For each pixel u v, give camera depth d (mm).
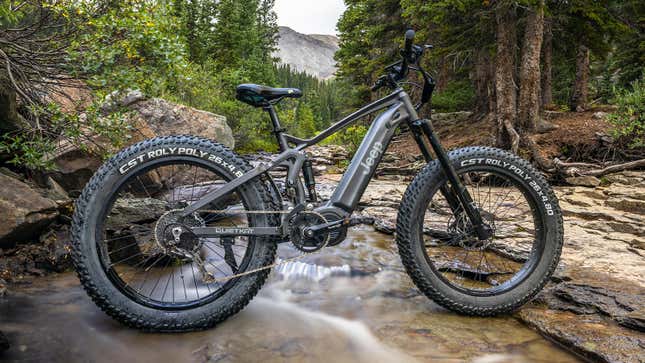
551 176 7641
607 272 2566
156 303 1877
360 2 21859
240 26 34125
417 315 2076
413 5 9930
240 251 3102
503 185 2996
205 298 1923
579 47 11297
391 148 11820
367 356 1652
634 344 1666
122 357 1630
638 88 8055
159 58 3326
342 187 2090
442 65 14266
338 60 24875
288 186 2045
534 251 2160
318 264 2914
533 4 8234
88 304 2139
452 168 2129
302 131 51281
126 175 1905
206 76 15906
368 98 23547
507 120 8805
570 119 9906
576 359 1653
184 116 6359
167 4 3461
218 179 2416
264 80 34750
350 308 2160
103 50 2984
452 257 3004
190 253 1935
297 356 1646
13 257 2574
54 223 2912
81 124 3307
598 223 3951
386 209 4895
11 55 3074
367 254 3195
